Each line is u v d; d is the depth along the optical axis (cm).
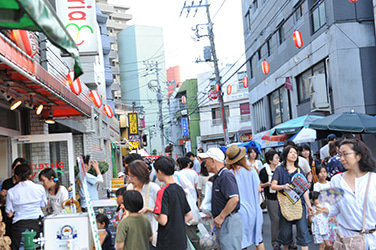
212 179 559
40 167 1009
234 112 5144
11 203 625
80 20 993
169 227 471
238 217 538
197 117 5675
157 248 478
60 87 792
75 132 1744
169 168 493
